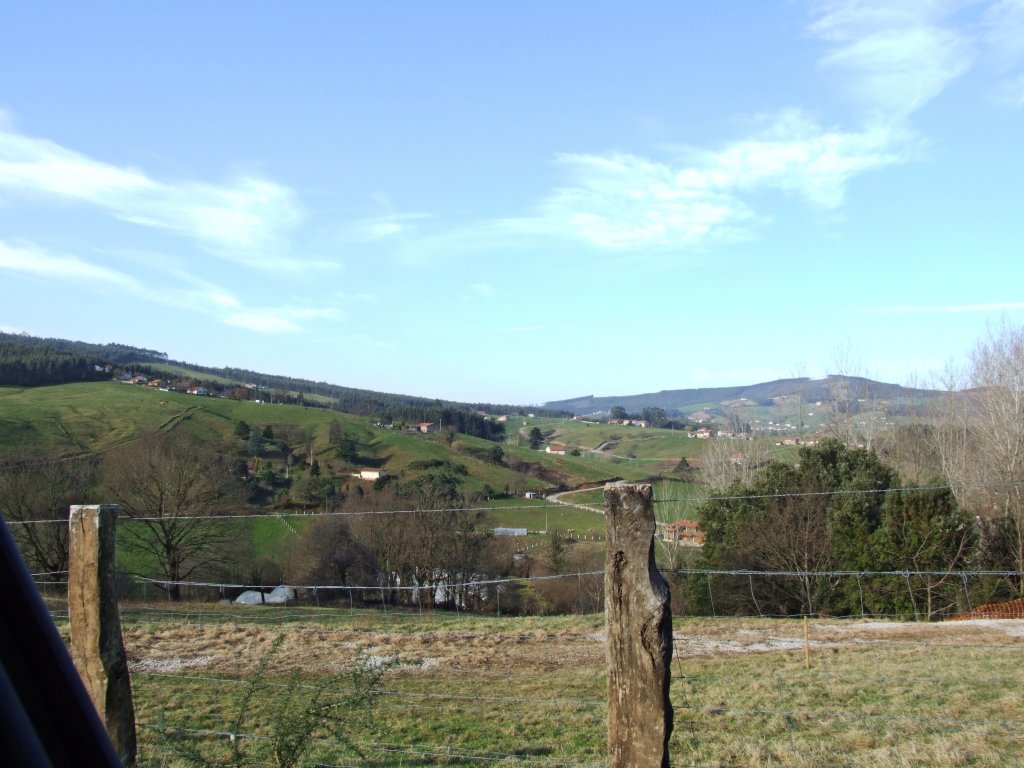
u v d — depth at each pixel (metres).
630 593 3.92
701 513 33.09
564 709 11.24
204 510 32.50
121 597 30.19
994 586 23.11
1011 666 13.45
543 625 19.25
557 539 34.22
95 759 2.35
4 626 2.14
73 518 4.61
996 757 7.93
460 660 15.01
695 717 10.47
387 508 34.06
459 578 32.84
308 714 5.69
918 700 11.11
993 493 30.89
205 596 34.03
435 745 9.35
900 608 23.70
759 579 27.03
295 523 37.00
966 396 39.12
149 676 12.95
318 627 18.45
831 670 13.69
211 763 5.76
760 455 46.03
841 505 26.61
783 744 8.70
